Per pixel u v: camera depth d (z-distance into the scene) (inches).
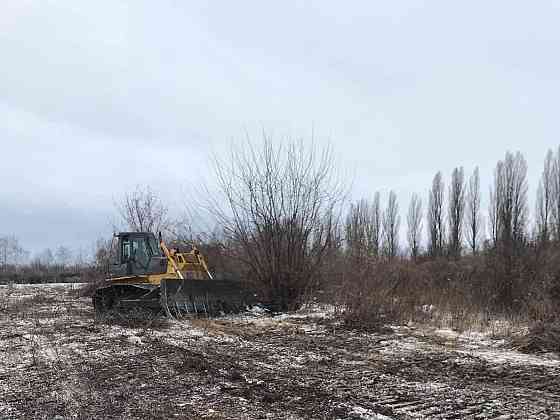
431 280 697.6
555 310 550.0
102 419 258.8
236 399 291.4
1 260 2434.8
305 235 706.2
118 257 730.2
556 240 796.6
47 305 863.1
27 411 273.0
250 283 693.3
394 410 270.4
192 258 713.6
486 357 407.8
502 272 652.1
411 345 459.5
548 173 1380.4
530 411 268.5
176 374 351.6
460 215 1574.8
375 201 1713.8
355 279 632.4
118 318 596.7
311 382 327.6
